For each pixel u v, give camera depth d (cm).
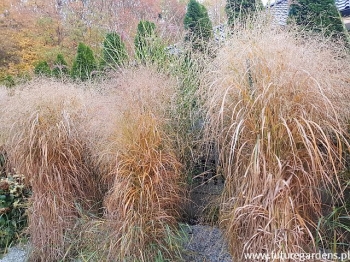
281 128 158
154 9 765
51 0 1053
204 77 212
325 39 199
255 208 160
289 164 160
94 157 253
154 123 218
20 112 247
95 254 217
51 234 248
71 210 253
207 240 233
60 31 1025
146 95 226
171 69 278
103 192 268
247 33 194
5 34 985
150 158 211
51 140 243
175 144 246
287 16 275
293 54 164
